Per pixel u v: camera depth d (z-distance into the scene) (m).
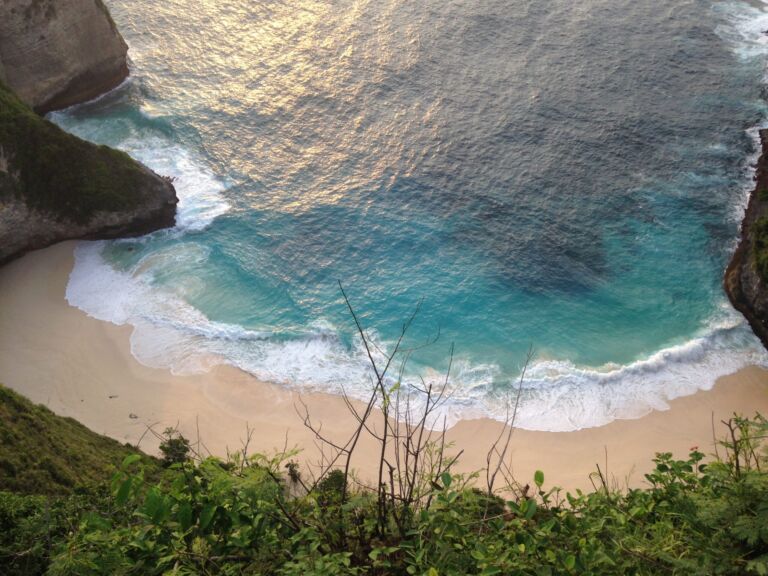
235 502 10.76
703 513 10.75
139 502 12.34
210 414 47.06
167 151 70.00
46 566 14.19
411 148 69.88
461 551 10.30
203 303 55.88
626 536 10.74
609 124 72.00
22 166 58.03
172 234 62.03
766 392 48.88
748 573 9.92
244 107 74.25
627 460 44.19
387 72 78.06
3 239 57.53
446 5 87.12
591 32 83.62
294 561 10.34
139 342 52.22
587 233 62.00
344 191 66.00
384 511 10.84
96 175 60.03
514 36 83.00
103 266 59.00
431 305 56.19
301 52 80.69
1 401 38.59
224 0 87.69
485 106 74.25
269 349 52.19
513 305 56.25
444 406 47.59
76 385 48.75
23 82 70.81
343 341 52.97
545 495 11.74
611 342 53.28
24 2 68.00
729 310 55.03
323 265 59.56
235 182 66.88
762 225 57.00
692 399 48.28
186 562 10.33
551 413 47.28
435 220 63.38
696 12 86.69
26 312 54.62
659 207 63.97
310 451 44.38
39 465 33.88
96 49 74.12
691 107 73.81
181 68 79.06
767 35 83.06
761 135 70.25
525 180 66.69
